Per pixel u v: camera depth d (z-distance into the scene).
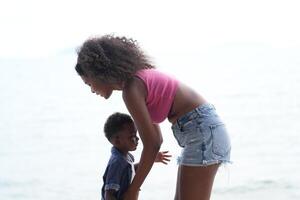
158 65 2.82
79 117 26.31
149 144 2.60
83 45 2.70
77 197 12.68
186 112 2.72
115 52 2.64
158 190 11.08
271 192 10.95
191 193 2.74
